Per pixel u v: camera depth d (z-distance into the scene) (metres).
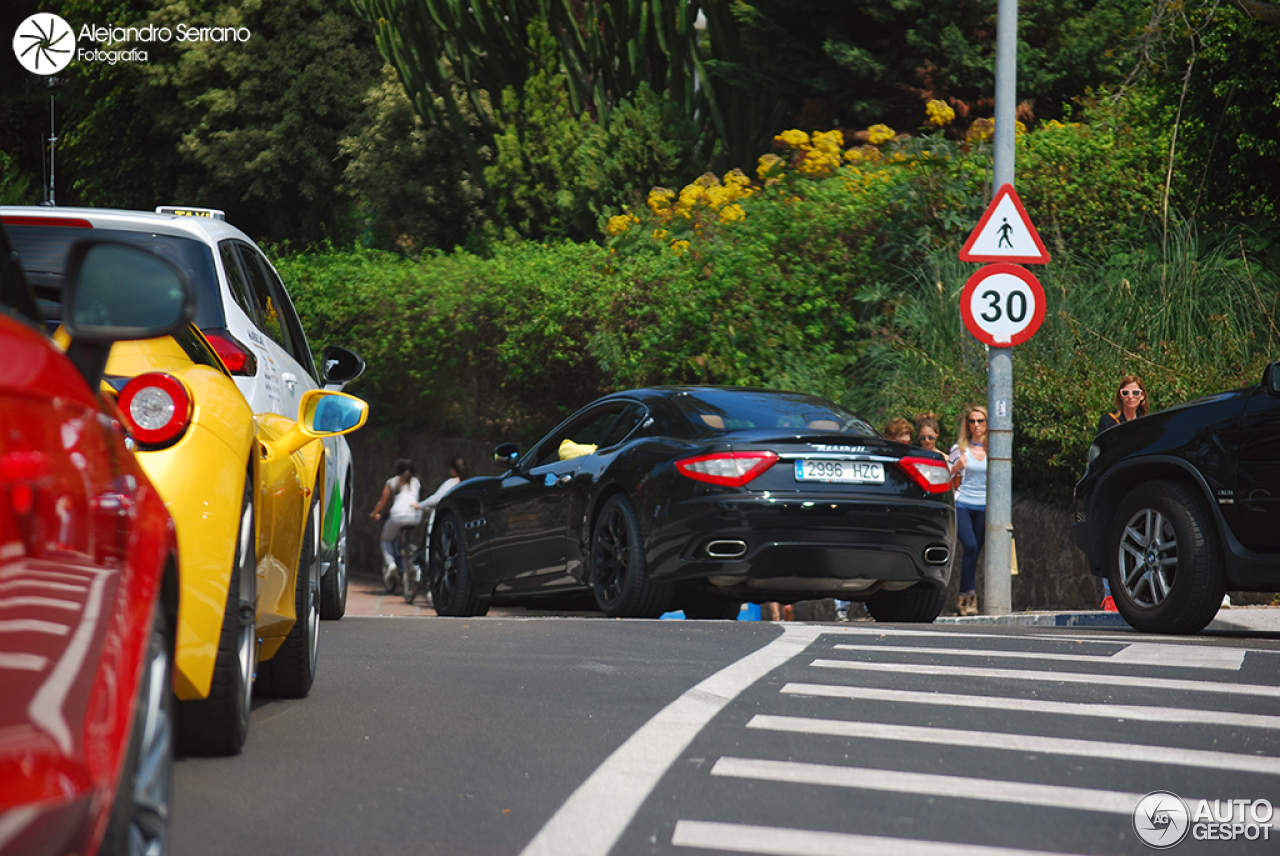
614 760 13.65
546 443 34.28
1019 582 39.91
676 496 27.72
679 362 48.03
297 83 94.12
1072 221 47.66
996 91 34.81
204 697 11.98
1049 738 14.73
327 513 24.97
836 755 13.94
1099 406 37.75
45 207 20.67
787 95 63.41
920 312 45.38
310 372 26.28
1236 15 45.72
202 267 20.84
